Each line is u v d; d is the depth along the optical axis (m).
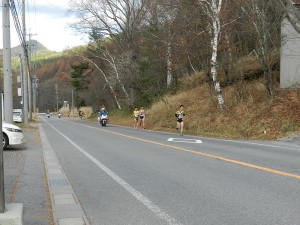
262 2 20.64
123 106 47.62
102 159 11.59
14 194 6.99
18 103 93.38
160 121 29.86
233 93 24.52
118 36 44.72
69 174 9.19
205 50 29.14
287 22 21.55
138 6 43.12
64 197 6.95
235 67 26.08
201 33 26.83
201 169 9.48
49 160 11.53
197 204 6.31
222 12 23.47
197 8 26.59
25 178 8.49
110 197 6.91
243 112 21.62
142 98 40.72
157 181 8.17
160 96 36.69
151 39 36.75
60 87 135.88
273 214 5.66
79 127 32.19
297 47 21.92
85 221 5.53
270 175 8.53
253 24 21.86
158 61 37.12
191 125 24.48
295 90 20.89
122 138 19.08
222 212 5.82
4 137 13.82
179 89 34.41
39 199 6.69
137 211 6.00
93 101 62.12
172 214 5.79
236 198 6.62
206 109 25.34
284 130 17.98
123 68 41.91
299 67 21.91
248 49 27.94
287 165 9.89
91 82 60.41
